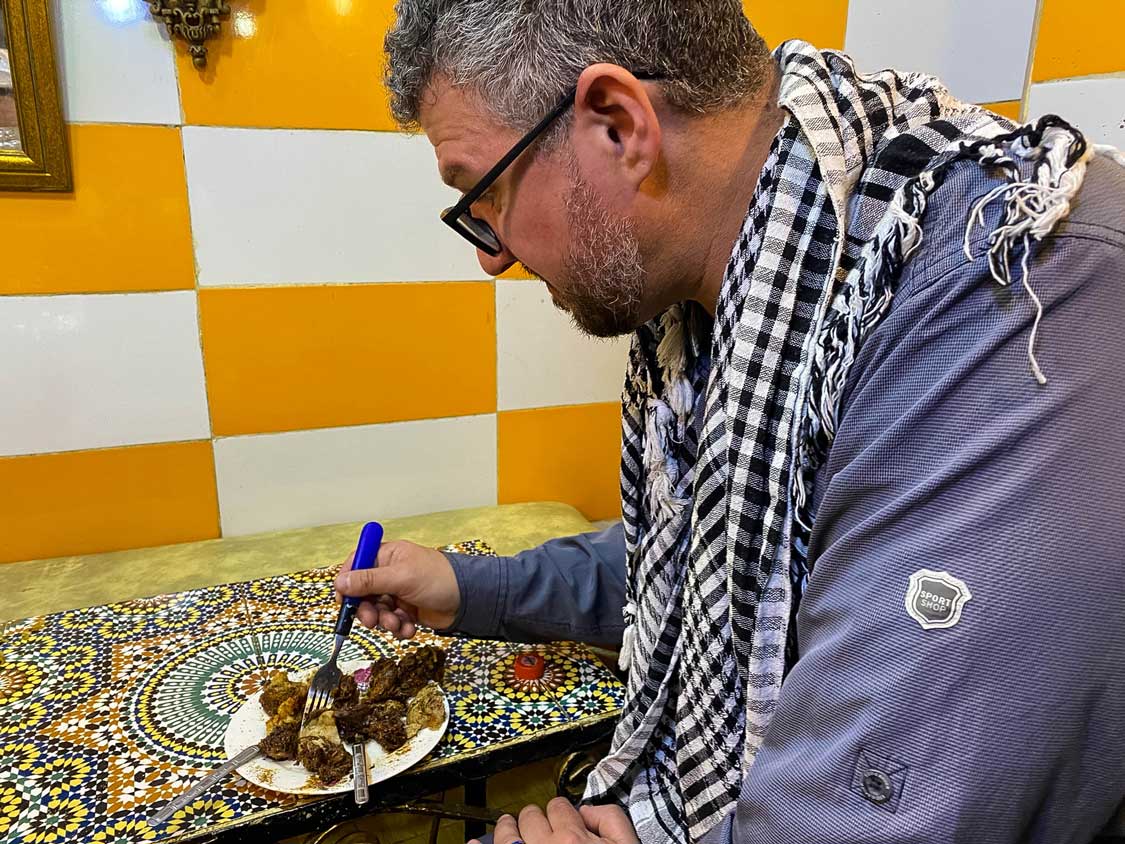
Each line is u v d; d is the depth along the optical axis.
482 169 0.57
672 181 0.56
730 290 0.56
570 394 1.61
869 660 0.42
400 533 1.42
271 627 0.93
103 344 1.28
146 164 1.23
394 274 1.41
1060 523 0.38
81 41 1.16
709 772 0.64
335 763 0.67
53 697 0.78
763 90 0.58
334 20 1.27
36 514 1.30
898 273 0.44
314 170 1.32
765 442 0.53
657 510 0.74
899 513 0.42
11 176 1.15
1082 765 0.39
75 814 0.62
